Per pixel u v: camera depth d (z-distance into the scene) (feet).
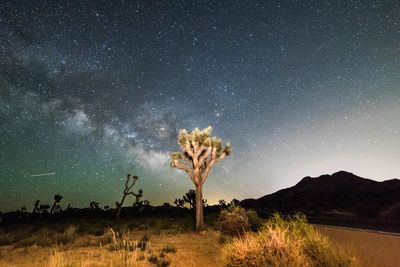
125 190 81.61
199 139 46.68
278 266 18.24
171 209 118.83
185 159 47.06
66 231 45.88
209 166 46.75
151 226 59.00
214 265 24.02
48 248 33.55
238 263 20.02
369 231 33.71
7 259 28.35
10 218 95.61
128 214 100.42
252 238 21.90
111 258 26.21
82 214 101.76
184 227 49.83
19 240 44.09
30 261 26.53
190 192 90.68
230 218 36.45
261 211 99.71
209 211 101.24
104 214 101.14
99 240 39.14
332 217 73.82
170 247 30.81
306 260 18.53
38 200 103.14
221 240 32.89
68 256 26.58
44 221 80.94
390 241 25.66
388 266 18.52
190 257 27.50
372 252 22.35
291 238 20.99
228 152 47.52
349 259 18.92
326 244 20.59
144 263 24.64
